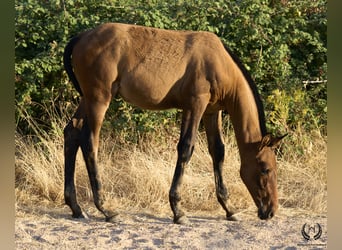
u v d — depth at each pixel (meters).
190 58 6.76
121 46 6.73
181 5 8.72
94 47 6.72
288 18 9.25
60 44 8.38
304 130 8.93
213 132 7.13
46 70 8.34
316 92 9.29
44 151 8.24
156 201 7.45
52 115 8.73
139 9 8.57
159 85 6.72
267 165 6.73
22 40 8.41
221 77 6.75
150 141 8.65
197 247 5.89
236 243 6.03
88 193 7.73
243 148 6.90
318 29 9.34
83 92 6.87
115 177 7.92
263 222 6.84
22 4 8.51
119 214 6.88
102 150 8.41
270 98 8.80
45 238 6.10
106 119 8.77
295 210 7.37
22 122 8.77
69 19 8.43
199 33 6.95
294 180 8.06
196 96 6.71
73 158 7.02
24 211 7.12
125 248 5.86
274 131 8.74
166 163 8.07
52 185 7.71
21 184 7.78
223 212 7.33
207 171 8.26
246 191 7.66
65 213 7.17
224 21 8.82
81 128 7.03
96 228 6.53
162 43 6.79
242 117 6.89
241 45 8.92
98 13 8.80
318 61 9.39
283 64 8.99
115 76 6.73
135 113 8.71
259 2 8.85
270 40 8.90
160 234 6.30
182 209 7.35
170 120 8.83
